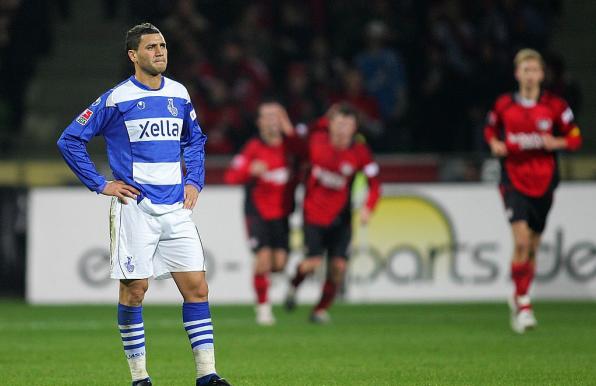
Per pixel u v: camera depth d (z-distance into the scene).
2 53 71.94
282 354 33.09
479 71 66.56
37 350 34.81
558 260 55.62
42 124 74.69
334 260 44.97
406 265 56.38
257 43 69.50
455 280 56.25
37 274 57.25
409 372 28.27
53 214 57.28
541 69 39.41
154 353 33.66
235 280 56.50
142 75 23.45
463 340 37.19
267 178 45.97
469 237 56.34
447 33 66.81
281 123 46.12
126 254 23.09
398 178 57.78
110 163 23.45
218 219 56.62
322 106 65.94
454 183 56.97
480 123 65.00
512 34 69.06
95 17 81.88
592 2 80.25
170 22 70.25
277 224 46.28
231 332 41.00
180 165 23.66
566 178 57.56
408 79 69.31
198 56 68.94
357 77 64.88
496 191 56.34
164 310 52.72
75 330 42.31
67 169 60.53
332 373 28.17
